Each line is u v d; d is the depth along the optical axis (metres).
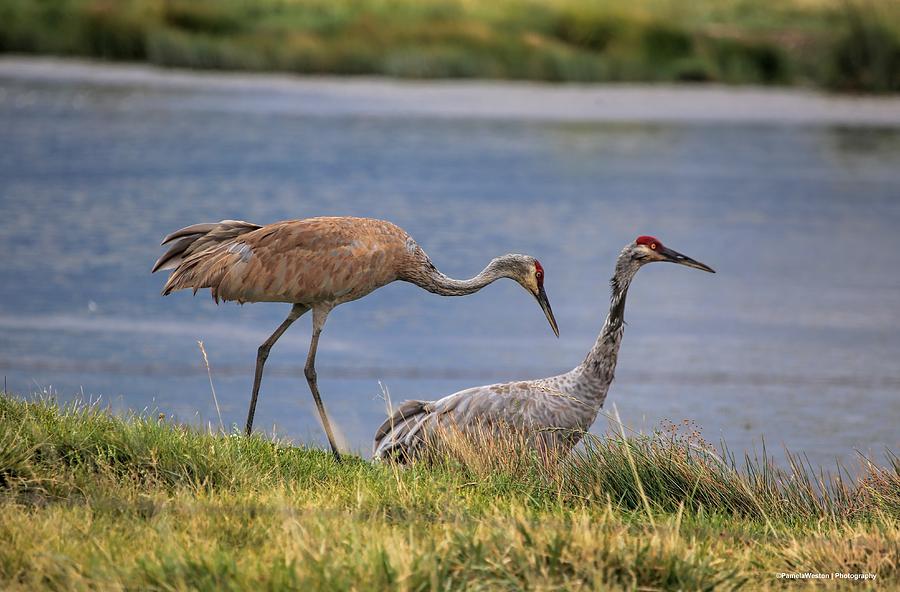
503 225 24.73
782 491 9.12
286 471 8.14
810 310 19.62
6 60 48.62
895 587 6.50
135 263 20.84
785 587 6.55
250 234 9.74
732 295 20.67
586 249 23.23
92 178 28.12
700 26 54.31
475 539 6.29
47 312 17.78
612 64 49.94
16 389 14.13
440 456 9.18
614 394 15.17
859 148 36.44
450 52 49.69
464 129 37.69
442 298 20.33
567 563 6.14
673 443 9.04
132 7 52.62
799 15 56.84
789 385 15.50
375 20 52.12
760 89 49.38
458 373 15.95
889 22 49.84
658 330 18.39
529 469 8.76
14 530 6.37
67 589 5.84
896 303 20.22
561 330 18.38
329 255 9.72
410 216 25.17
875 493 8.77
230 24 51.94
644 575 6.13
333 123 37.75
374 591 5.66
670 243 24.22
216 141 33.84
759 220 26.73
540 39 51.47
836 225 26.47
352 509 7.20
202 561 5.89
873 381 15.77
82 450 7.71
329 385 15.22
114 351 16.09
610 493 8.45
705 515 7.97
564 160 33.19
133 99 41.00
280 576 5.76
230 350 16.59
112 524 6.71
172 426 8.51
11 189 26.52
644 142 36.44
